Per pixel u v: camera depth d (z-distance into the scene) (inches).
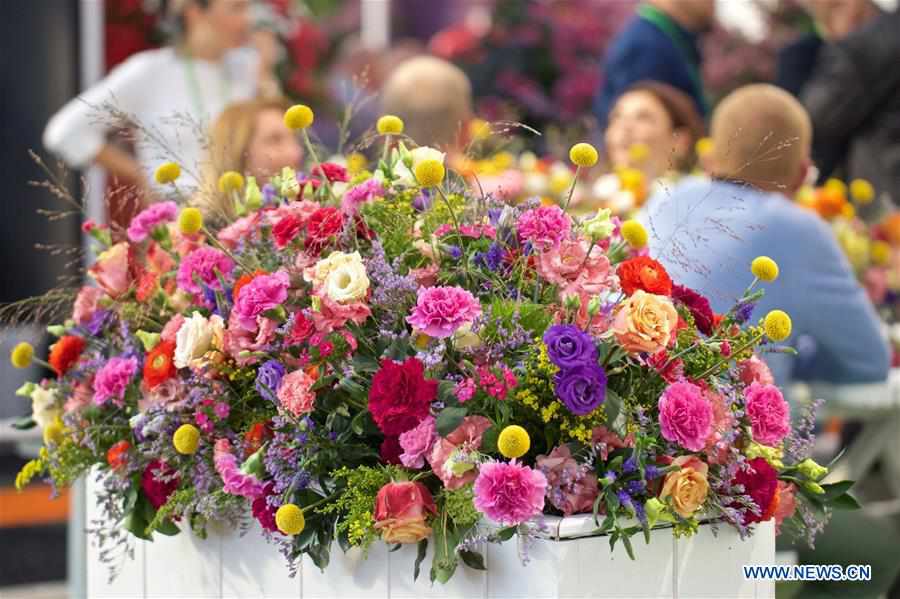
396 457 109.5
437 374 109.3
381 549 113.0
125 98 273.6
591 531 103.9
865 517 166.4
